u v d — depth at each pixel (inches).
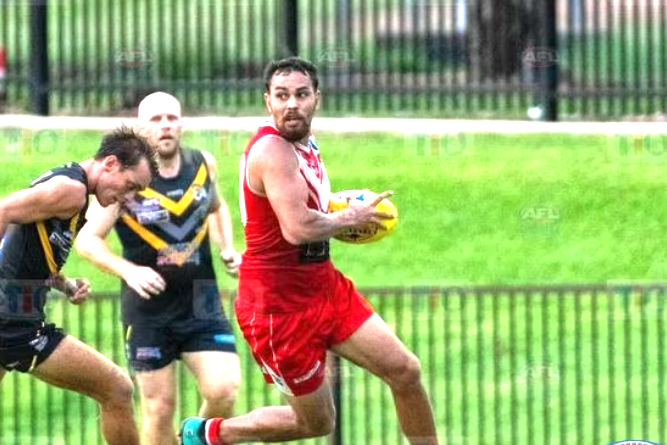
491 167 2391.7
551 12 2623.0
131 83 2632.9
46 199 1375.5
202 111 2645.2
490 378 1898.4
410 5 3021.7
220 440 1494.8
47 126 2512.3
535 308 2080.5
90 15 3408.0
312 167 1387.8
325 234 1364.4
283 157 1364.4
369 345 1412.4
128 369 1663.4
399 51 2778.1
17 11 2689.5
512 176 2363.4
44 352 1425.9
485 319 2032.5
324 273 1412.4
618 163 2399.1
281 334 1408.7
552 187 2340.1
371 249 2237.9
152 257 1579.7
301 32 3221.0
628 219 2285.9
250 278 1412.4
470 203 2308.1
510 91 2618.1
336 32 2701.8
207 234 1598.2
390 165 2388.0
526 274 2172.7
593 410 1774.1
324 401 1445.6
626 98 2650.1
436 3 3142.2
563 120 2600.9
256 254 1407.5
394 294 1781.5
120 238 1590.8
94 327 1909.4
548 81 2608.3
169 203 1579.7
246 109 2657.5
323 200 1392.7
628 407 1745.8
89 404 1854.1
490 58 2704.2
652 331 1975.9
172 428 1595.7
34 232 1395.2
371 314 1424.7
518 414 1836.9
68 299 1488.7
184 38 2691.9
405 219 2283.5
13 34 3142.2
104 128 2509.8
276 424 1475.1
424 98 2755.9
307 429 1466.5
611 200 2310.5
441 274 2177.7
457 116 2620.6
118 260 1540.4
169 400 1589.6
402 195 2315.5
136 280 1530.5
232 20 3400.6
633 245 2231.8
